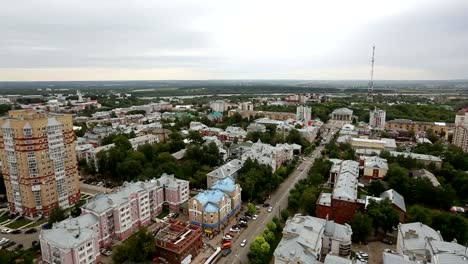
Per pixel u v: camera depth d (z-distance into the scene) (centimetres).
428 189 18562
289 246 11950
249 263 13025
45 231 12775
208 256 13988
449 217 14712
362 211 16312
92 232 13000
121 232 15188
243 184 19188
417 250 12206
